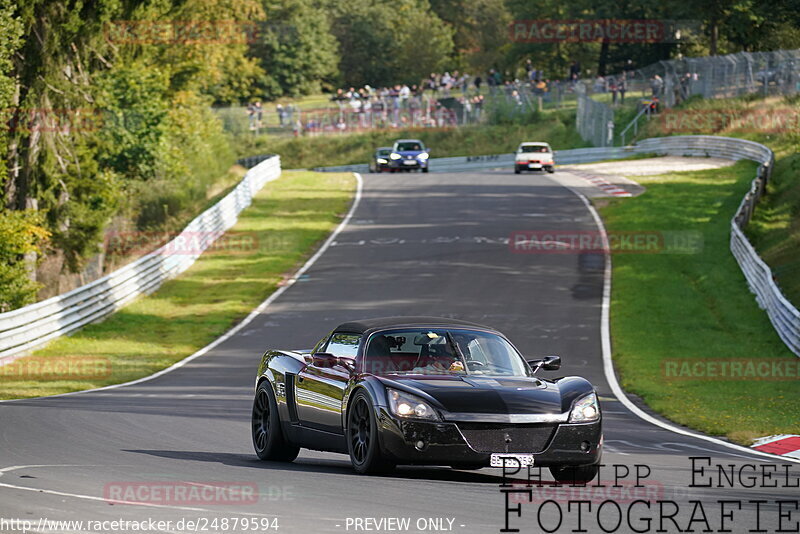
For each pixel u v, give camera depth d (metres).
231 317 71.38
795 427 35.88
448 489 20.88
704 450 30.25
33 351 62.16
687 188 119.44
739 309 69.38
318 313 70.56
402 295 74.69
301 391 25.67
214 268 89.88
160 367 57.06
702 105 162.75
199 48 153.88
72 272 93.06
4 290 72.56
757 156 133.38
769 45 179.00
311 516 17.53
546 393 22.41
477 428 21.39
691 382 49.81
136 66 124.94
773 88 158.88
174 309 75.56
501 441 21.42
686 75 172.75
